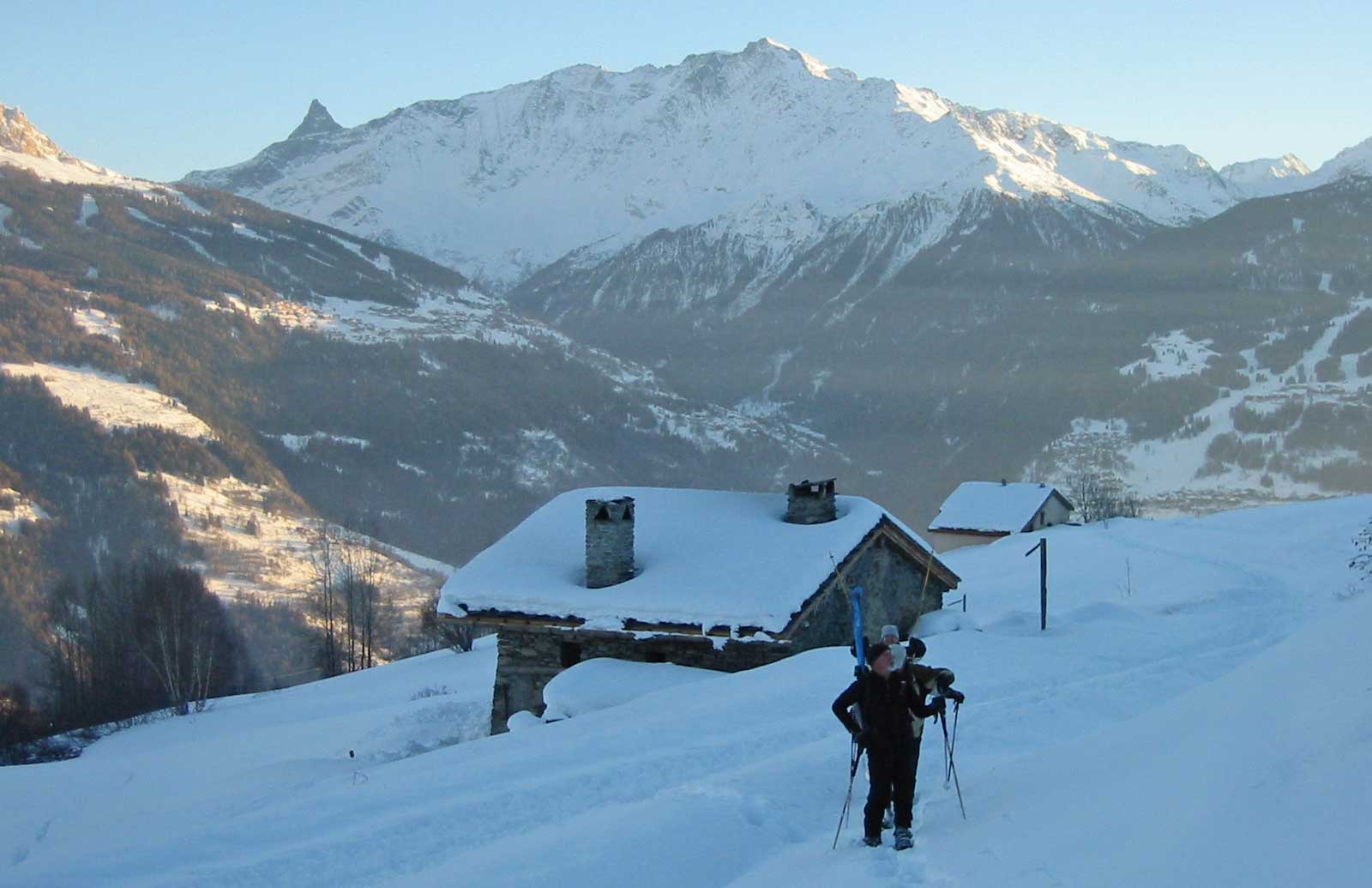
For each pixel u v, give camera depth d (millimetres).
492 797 13102
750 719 16656
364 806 13398
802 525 27844
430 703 33562
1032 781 10906
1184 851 7242
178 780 27266
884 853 9469
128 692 54531
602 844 10766
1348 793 6910
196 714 48438
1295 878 6273
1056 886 7469
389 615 76688
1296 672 10422
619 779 13570
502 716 26281
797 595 24531
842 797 12000
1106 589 39062
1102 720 15172
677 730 16125
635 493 30469
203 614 60375
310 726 34281
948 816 10352
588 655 25812
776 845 10781
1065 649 21641
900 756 9758
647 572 26297
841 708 9938
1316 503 63812
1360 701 8461
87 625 62406
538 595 25812
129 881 11461
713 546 27156
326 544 88188
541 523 29219
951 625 28219
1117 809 8672
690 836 10852
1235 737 9172
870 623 27734
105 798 25703
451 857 11359
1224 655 20375
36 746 45344
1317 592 32281
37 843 21719
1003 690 17625
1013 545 63750
